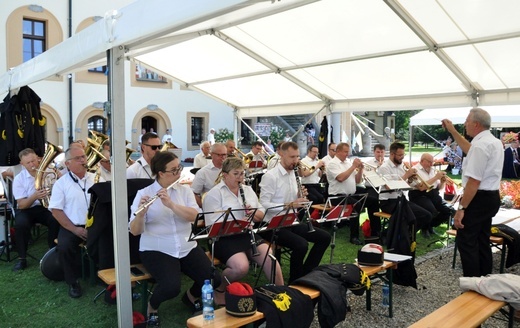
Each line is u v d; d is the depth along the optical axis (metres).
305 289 3.29
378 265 3.89
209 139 20.59
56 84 17.34
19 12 16.25
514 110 12.88
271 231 4.38
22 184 5.27
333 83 7.74
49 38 16.95
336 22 5.30
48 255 4.61
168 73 8.68
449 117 13.43
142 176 4.93
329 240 4.54
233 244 3.90
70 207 4.54
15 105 5.87
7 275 4.96
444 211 6.82
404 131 38.53
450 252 6.12
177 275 3.50
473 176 4.03
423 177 6.95
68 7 17.19
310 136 21.78
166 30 3.02
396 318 3.94
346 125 23.73
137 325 3.51
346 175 6.38
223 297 3.80
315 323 3.76
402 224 4.50
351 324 3.81
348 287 3.57
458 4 4.49
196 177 5.60
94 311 4.01
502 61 5.63
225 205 4.01
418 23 5.11
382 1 4.66
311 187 7.54
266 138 23.02
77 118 17.86
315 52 6.42
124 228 3.42
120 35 3.10
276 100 9.59
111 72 3.33
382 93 7.87
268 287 3.16
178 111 20.98
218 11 2.33
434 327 2.84
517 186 10.13
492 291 3.30
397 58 6.15
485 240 4.25
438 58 5.88
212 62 7.52
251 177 7.35
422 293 4.56
